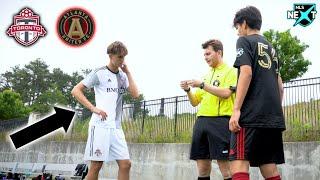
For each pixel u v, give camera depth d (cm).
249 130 370
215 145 532
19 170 1552
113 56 521
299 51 2409
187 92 564
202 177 552
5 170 1633
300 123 980
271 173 392
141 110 1424
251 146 371
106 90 525
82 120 1686
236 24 412
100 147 513
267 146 384
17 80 7431
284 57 2400
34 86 7438
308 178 880
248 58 377
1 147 1961
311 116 963
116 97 531
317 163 869
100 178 1398
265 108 374
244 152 370
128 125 1461
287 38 2417
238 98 370
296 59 2406
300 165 898
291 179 909
